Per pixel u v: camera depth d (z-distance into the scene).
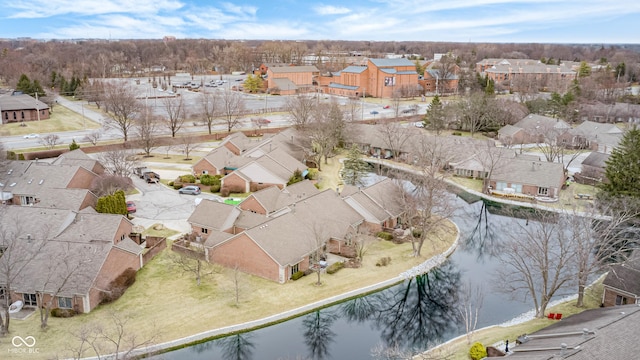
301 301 51.00
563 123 119.50
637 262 49.84
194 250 59.00
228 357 43.44
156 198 78.81
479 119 130.75
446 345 44.12
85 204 67.69
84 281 46.91
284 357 43.59
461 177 97.69
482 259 63.56
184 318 47.03
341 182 91.56
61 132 117.38
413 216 65.75
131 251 53.81
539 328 44.88
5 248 50.28
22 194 72.00
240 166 89.00
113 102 119.75
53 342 42.12
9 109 122.06
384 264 59.38
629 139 79.31
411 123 131.00
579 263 48.94
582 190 87.88
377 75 186.75
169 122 120.06
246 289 52.50
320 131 101.56
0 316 42.91
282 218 60.06
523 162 90.00
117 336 43.53
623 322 34.47
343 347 45.53
